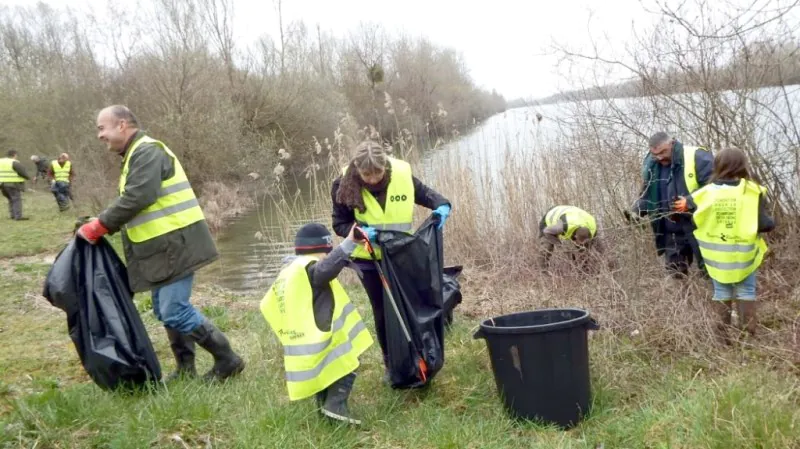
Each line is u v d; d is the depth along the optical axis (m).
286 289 3.90
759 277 6.15
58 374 5.09
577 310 4.14
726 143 6.64
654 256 6.10
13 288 8.51
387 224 4.42
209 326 4.57
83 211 17.72
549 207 8.16
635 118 7.11
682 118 6.96
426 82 23.41
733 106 6.61
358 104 29.52
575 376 3.89
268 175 23.89
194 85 24.03
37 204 20.06
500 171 8.74
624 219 6.51
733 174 4.91
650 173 5.89
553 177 8.26
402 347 4.23
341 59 30.41
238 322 6.68
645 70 6.87
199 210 4.48
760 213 4.87
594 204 7.39
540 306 5.92
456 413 4.21
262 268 10.91
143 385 4.34
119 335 4.20
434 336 4.32
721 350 4.72
